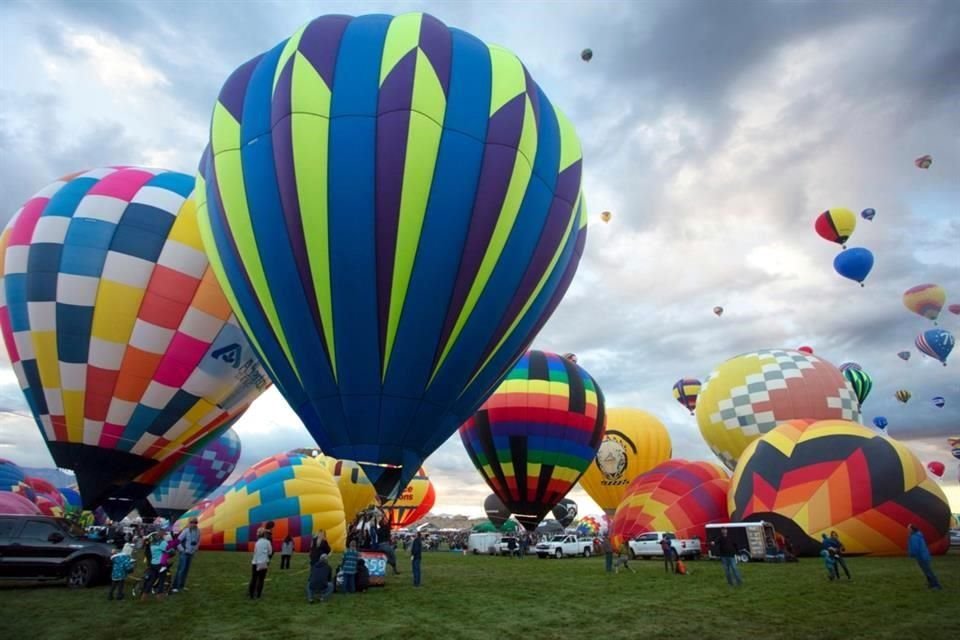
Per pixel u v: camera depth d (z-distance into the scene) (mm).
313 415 13180
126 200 19516
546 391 28359
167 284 19047
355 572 12438
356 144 12578
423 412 12961
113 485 19016
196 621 8961
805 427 22750
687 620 9227
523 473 28062
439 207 12609
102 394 18438
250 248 13297
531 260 13891
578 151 15836
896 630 8430
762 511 21016
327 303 12523
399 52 13336
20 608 9852
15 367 18719
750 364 29906
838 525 19953
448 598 11570
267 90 13766
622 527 25406
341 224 12391
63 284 18328
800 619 9266
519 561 24703
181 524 25234
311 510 23078
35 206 19484
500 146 13297
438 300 12664
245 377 20688
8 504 17766
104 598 10961
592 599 11508
